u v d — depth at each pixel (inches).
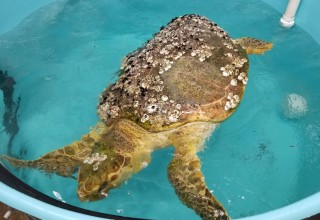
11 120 62.6
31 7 79.8
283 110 64.5
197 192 51.3
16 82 68.1
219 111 56.2
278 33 76.4
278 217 33.8
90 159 50.9
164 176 56.1
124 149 53.3
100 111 58.6
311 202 34.9
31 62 71.7
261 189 54.7
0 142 58.2
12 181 46.0
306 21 75.3
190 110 54.5
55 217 33.9
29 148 60.0
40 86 68.5
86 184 48.1
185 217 51.5
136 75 57.7
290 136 61.2
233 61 59.7
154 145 56.7
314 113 63.7
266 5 81.9
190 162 55.0
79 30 78.4
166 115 54.1
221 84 57.0
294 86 67.5
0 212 57.4
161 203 52.9
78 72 70.9
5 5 75.2
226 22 79.2
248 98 66.6
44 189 52.4
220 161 58.1
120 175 51.9
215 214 48.6
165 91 54.9
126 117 55.3
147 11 83.0
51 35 76.7
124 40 76.7
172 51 58.4
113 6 83.4
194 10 82.5
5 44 73.7
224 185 55.3
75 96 67.3
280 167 57.2
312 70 69.7
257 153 59.1
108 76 69.9
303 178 55.4
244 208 52.5
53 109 65.6
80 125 63.2
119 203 52.4
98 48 75.1
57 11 81.4
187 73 56.1
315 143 59.8
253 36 75.9
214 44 60.2
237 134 61.6
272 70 70.6
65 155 53.0
